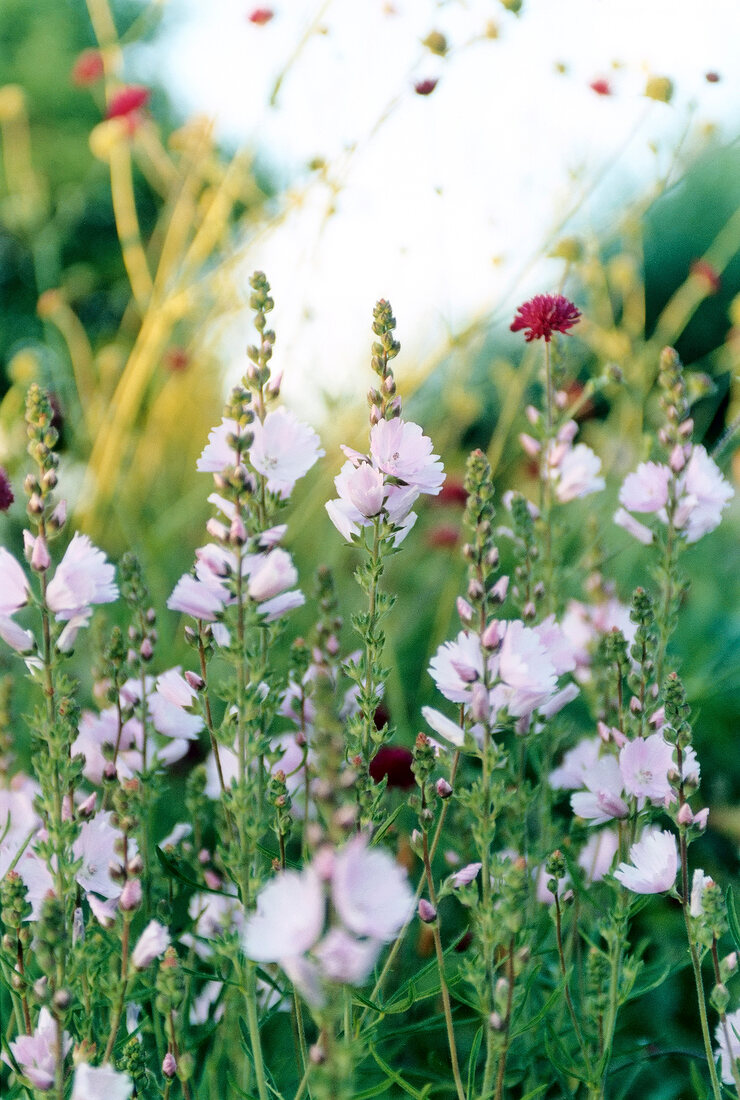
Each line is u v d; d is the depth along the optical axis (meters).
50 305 2.45
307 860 1.20
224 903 1.29
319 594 1.21
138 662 1.28
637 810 1.18
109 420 2.17
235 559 1.10
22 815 1.24
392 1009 1.15
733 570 2.13
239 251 2.04
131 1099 1.10
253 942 0.94
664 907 1.41
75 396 2.47
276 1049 1.29
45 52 7.89
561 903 1.17
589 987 1.23
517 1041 1.27
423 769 1.13
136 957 1.08
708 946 1.12
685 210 5.15
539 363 1.94
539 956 1.24
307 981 0.94
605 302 2.07
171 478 2.70
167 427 2.44
